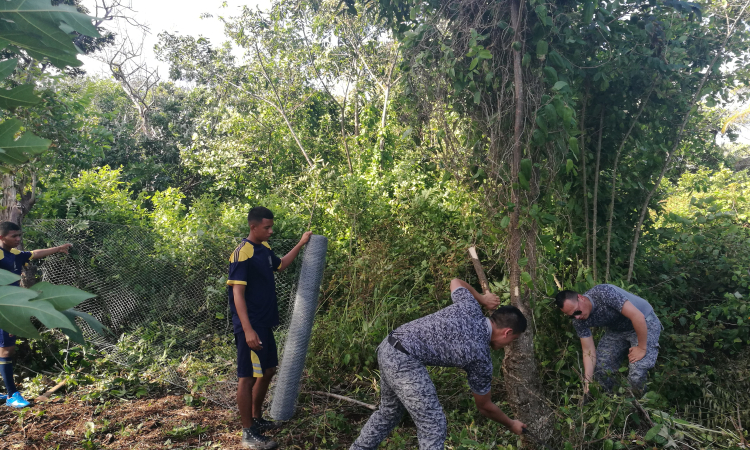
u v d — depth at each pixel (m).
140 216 7.36
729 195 5.75
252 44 14.93
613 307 3.67
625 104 4.59
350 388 4.34
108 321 5.02
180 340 4.95
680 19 4.55
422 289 5.36
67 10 0.78
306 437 3.59
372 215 6.66
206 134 17.00
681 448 3.18
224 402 4.09
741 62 4.59
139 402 4.13
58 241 5.08
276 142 14.63
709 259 4.94
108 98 21.14
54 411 3.93
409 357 2.72
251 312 3.40
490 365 2.76
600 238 4.75
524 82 3.30
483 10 3.36
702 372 3.99
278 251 5.87
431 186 6.88
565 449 2.92
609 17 3.95
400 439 3.25
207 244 5.27
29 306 0.70
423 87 3.70
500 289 4.38
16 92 0.83
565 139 3.19
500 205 3.45
